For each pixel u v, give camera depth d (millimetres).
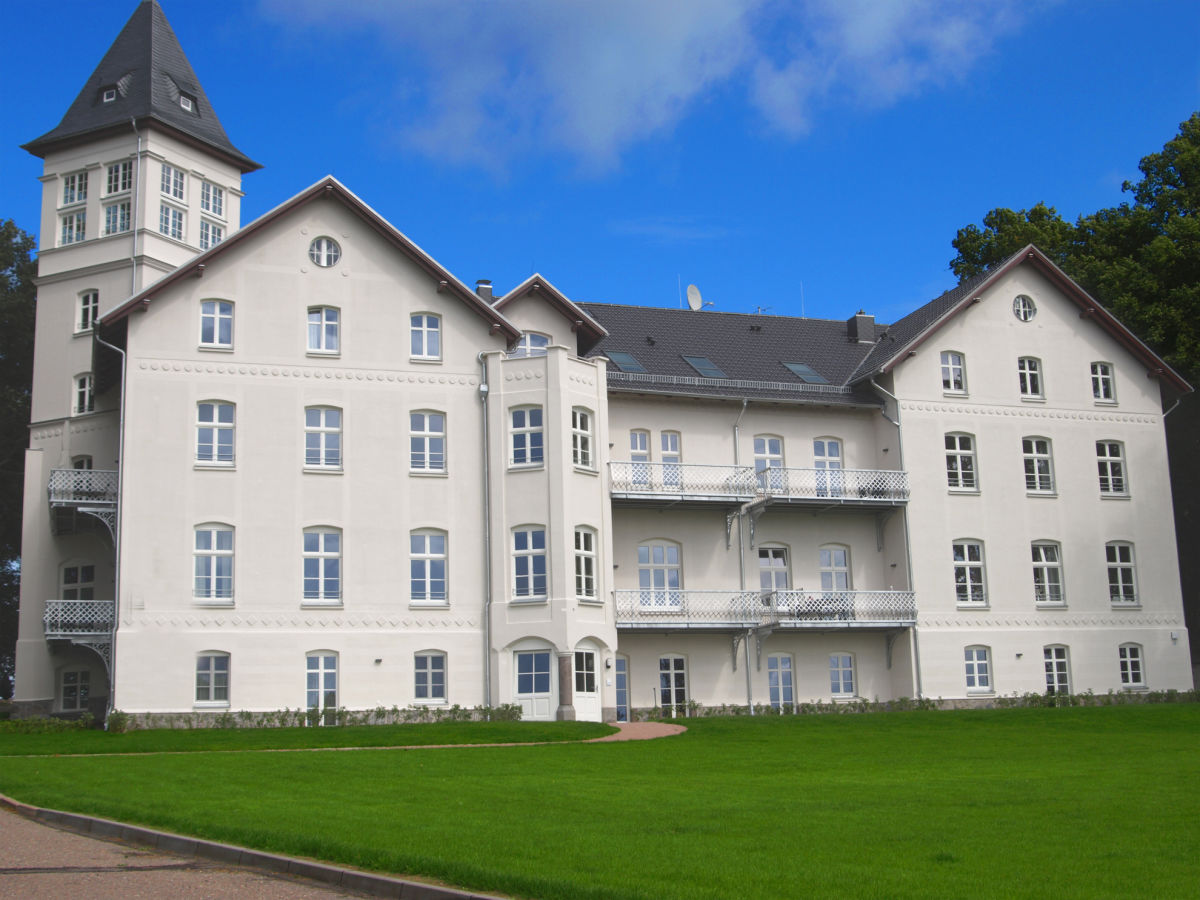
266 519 36062
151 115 42688
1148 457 46094
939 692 42031
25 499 41344
